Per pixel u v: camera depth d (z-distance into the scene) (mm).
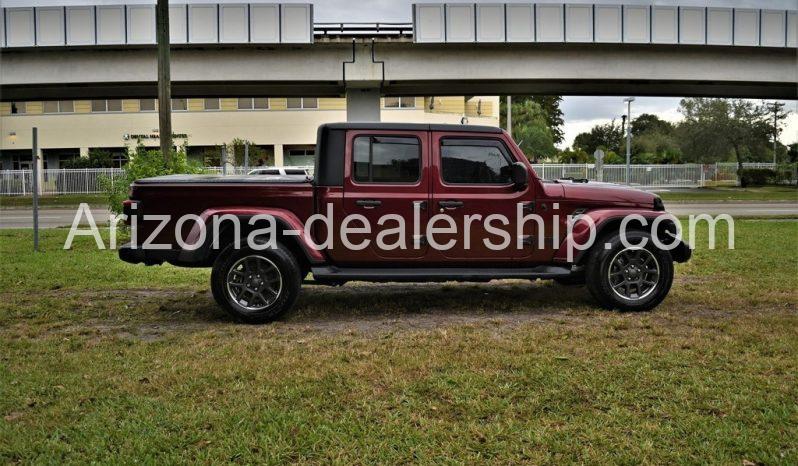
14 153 46469
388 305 7191
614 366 4727
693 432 3611
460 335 5703
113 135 44594
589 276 6777
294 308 7027
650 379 4438
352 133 6438
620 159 59000
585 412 3906
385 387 4344
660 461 3299
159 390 4320
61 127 44688
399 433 3609
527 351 5164
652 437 3557
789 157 62344
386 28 27141
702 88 32125
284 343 5547
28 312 6863
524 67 28109
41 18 26328
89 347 5453
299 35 26625
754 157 54906
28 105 44781
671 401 4062
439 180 6496
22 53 27438
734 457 3334
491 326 6117
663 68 28688
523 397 4152
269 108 43906
